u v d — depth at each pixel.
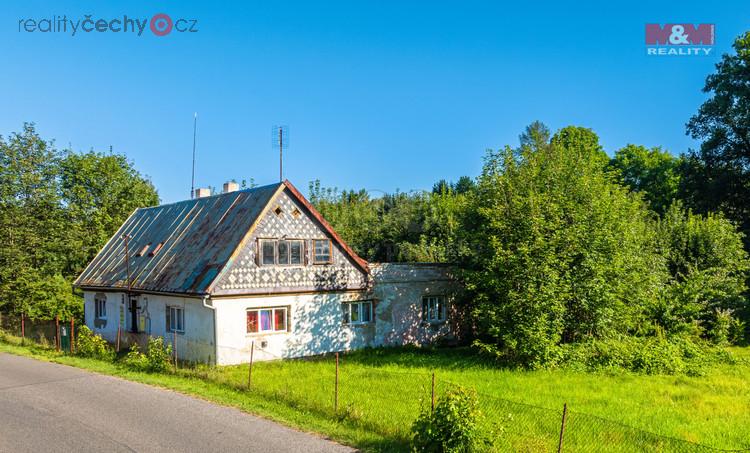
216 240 22.64
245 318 20.98
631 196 27.09
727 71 38.34
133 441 10.91
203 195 29.09
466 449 9.33
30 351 23.58
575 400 14.65
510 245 20.98
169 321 22.94
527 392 15.55
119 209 44.84
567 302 21.33
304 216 22.92
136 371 18.50
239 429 11.68
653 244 27.36
